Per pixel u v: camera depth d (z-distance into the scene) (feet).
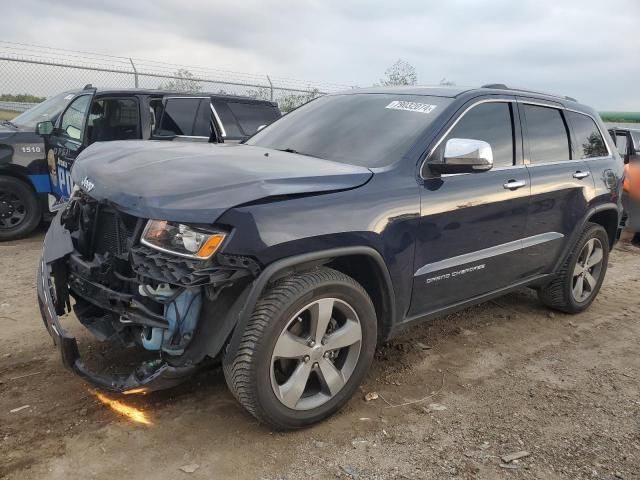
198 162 9.93
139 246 8.82
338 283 9.55
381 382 11.96
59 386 11.02
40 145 23.45
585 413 11.16
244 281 8.70
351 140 12.10
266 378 9.02
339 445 9.62
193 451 9.21
